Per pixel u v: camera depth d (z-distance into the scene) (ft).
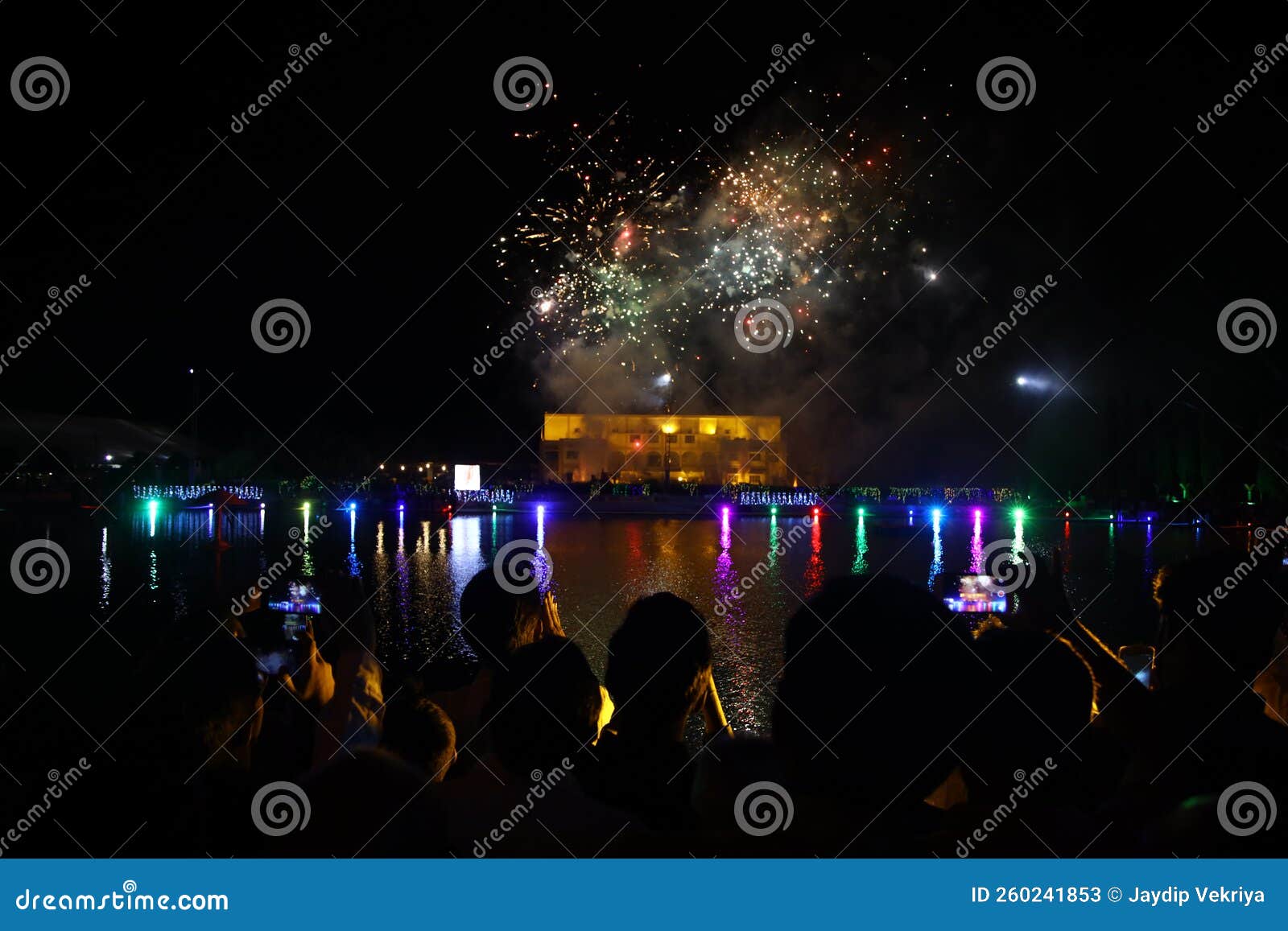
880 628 6.70
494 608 10.27
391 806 6.98
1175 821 6.71
